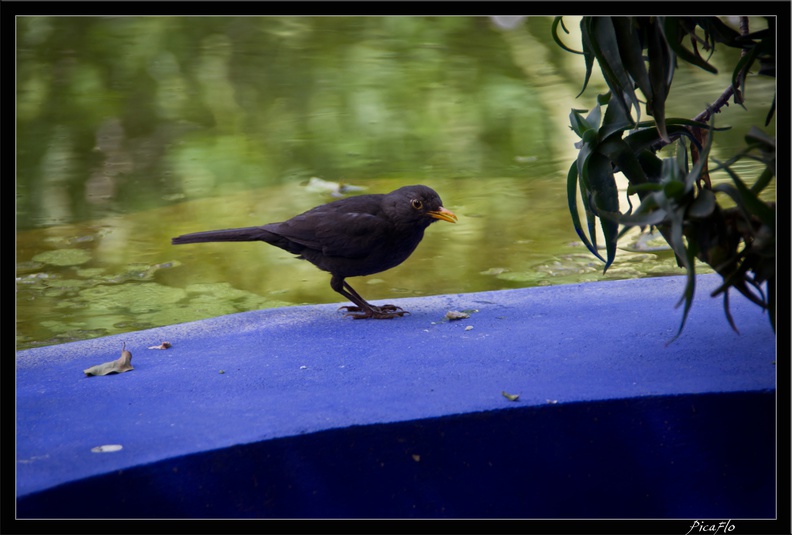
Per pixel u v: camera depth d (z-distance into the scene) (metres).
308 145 18.05
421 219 9.57
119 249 13.13
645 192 7.25
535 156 17.00
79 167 16.95
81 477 5.48
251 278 12.20
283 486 5.98
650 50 6.74
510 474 6.32
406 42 26.34
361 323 8.97
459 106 20.47
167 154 17.72
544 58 24.27
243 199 15.07
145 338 8.73
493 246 12.76
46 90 22.05
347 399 6.64
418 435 6.19
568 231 13.27
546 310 8.92
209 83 22.69
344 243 9.47
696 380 6.63
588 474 6.39
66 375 7.61
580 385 6.66
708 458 6.43
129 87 22.38
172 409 6.62
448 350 7.82
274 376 7.35
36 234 13.62
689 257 5.95
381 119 19.64
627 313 8.58
